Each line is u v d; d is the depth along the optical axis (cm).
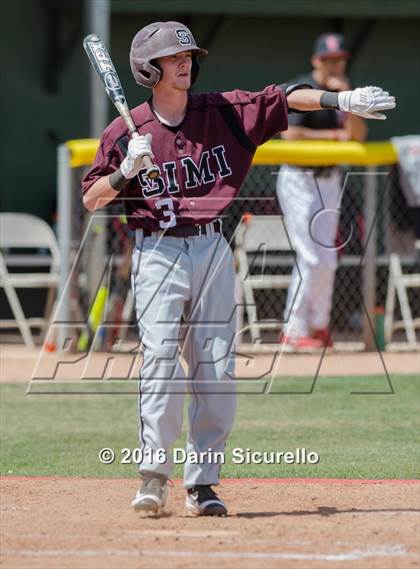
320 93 1953
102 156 1942
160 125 1933
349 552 1702
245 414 3141
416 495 2148
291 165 4000
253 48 5534
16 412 3183
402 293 4428
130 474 2405
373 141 5653
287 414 3139
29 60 5288
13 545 1745
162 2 4997
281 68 5578
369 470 2436
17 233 4428
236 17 5494
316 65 4028
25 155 5322
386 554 1692
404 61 5672
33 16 5262
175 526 1877
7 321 4841
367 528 1855
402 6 5253
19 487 2230
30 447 2716
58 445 2741
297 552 1703
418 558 1672
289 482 2289
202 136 1941
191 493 1975
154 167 1841
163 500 1947
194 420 1961
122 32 5334
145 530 1845
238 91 1983
